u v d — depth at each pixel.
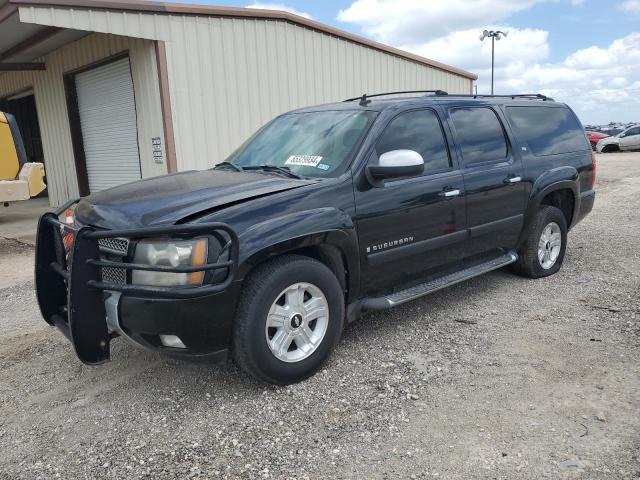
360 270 3.95
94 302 3.28
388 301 4.11
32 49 12.35
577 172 6.03
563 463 2.72
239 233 3.27
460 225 4.67
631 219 9.27
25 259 8.13
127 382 3.78
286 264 3.48
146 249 3.19
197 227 3.03
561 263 6.08
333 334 3.77
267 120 11.31
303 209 3.58
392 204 4.07
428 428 3.08
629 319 4.55
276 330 3.52
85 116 12.59
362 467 2.77
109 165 12.10
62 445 3.07
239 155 4.80
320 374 3.76
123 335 3.36
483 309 4.94
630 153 28.28
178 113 9.93
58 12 8.34
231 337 3.37
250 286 3.36
